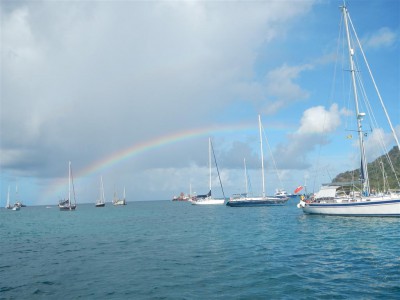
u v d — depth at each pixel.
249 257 24.69
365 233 35.41
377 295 14.95
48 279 20.08
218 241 34.19
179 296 15.65
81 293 16.81
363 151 54.28
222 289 16.61
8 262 26.33
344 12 56.28
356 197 52.38
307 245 29.56
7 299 16.20
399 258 22.25
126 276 19.94
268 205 109.88
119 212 128.00
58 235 47.41
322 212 56.09
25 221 87.94
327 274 18.89
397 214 45.56
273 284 17.25
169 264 23.00
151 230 49.72
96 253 29.27
